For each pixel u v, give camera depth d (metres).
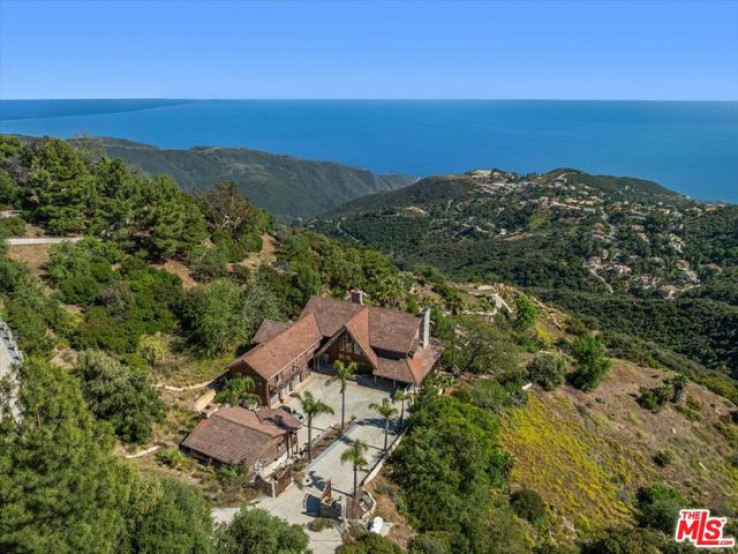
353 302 55.22
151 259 61.28
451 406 44.44
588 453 51.25
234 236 78.12
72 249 51.09
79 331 42.84
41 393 18.50
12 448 17.64
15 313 37.50
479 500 36.28
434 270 108.25
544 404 57.38
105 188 63.91
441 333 62.44
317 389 49.16
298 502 33.34
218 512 30.94
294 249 79.06
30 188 60.94
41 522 17.28
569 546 37.47
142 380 36.56
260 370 43.91
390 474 37.44
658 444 58.38
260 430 36.53
